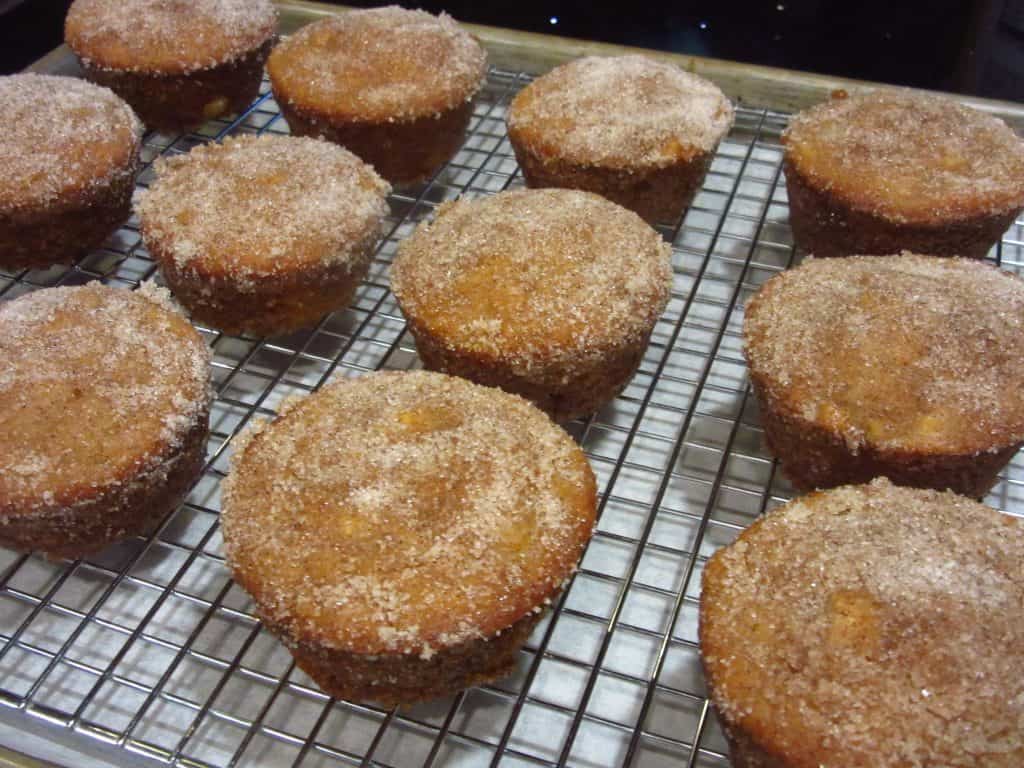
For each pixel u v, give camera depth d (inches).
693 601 7.4
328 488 6.8
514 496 6.8
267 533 6.6
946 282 8.3
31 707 6.6
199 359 8.2
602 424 8.9
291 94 11.0
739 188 11.4
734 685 5.8
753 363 8.1
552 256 8.6
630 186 10.3
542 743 6.7
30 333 8.1
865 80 13.1
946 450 7.3
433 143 11.2
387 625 6.2
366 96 10.7
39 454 7.3
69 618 7.4
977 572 6.2
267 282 9.1
